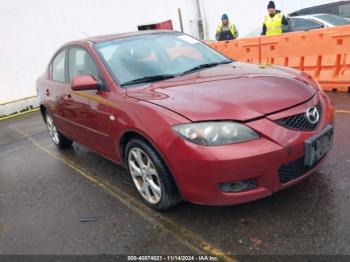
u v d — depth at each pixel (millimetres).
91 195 4121
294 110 2979
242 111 2867
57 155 5730
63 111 4855
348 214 3021
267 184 2852
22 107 9961
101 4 11461
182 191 3047
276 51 7586
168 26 12664
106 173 4676
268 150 2762
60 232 3479
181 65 4062
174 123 2934
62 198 4184
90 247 3170
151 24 12258
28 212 3990
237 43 8273
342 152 4141
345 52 6559
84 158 5371
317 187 3471
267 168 2793
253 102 2961
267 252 2744
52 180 4750
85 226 3506
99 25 11500
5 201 4363
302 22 8945
